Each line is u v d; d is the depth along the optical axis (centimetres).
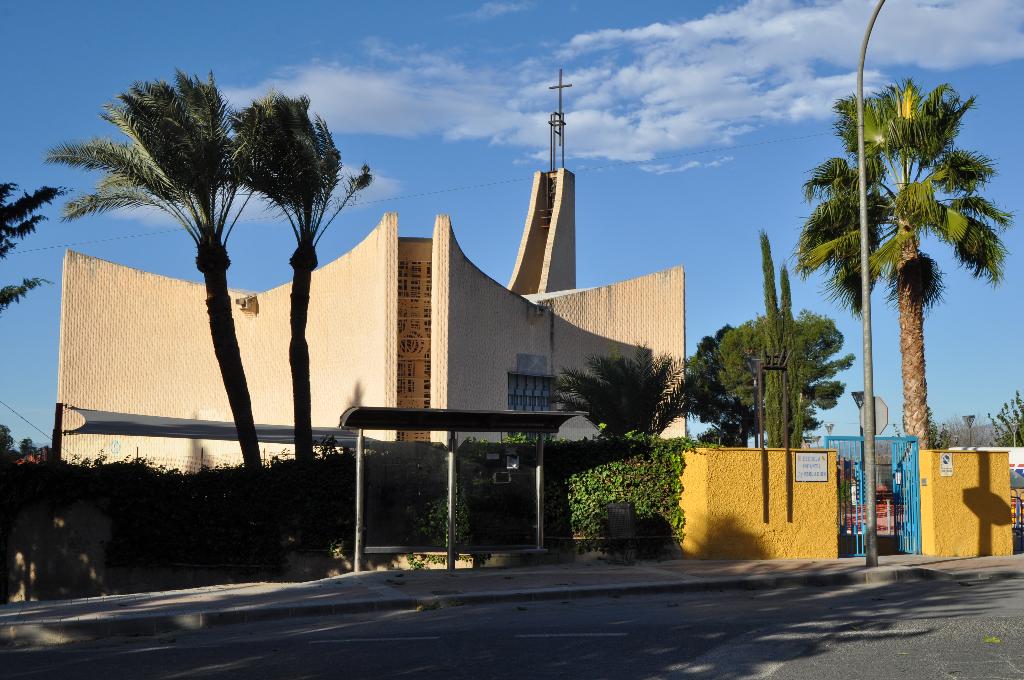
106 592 1833
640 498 1842
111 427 2827
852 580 1609
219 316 1986
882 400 1920
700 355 6147
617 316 3838
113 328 4038
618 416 2898
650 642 1009
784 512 1848
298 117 2081
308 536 1830
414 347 3066
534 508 1792
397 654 970
